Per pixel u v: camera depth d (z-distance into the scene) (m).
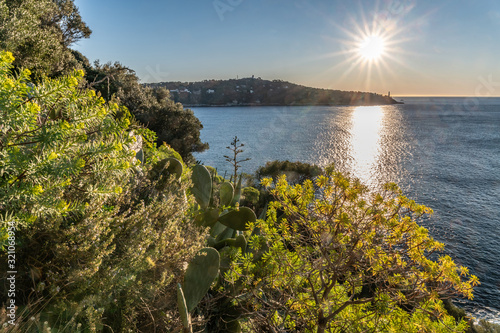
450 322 2.51
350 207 2.68
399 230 2.62
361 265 2.65
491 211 46.94
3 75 1.21
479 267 27.59
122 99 24.22
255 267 3.09
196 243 2.56
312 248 2.92
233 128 145.00
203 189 3.77
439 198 54.34
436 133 149.38
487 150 105.75
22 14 8.45
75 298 1.74
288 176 30.73
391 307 2.63
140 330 2.13
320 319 2.78
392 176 69.69
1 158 1.19
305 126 170.88
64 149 1.37
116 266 1.82
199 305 3.00
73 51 30.05
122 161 1.65
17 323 1.35
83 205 1.50
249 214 3.64
